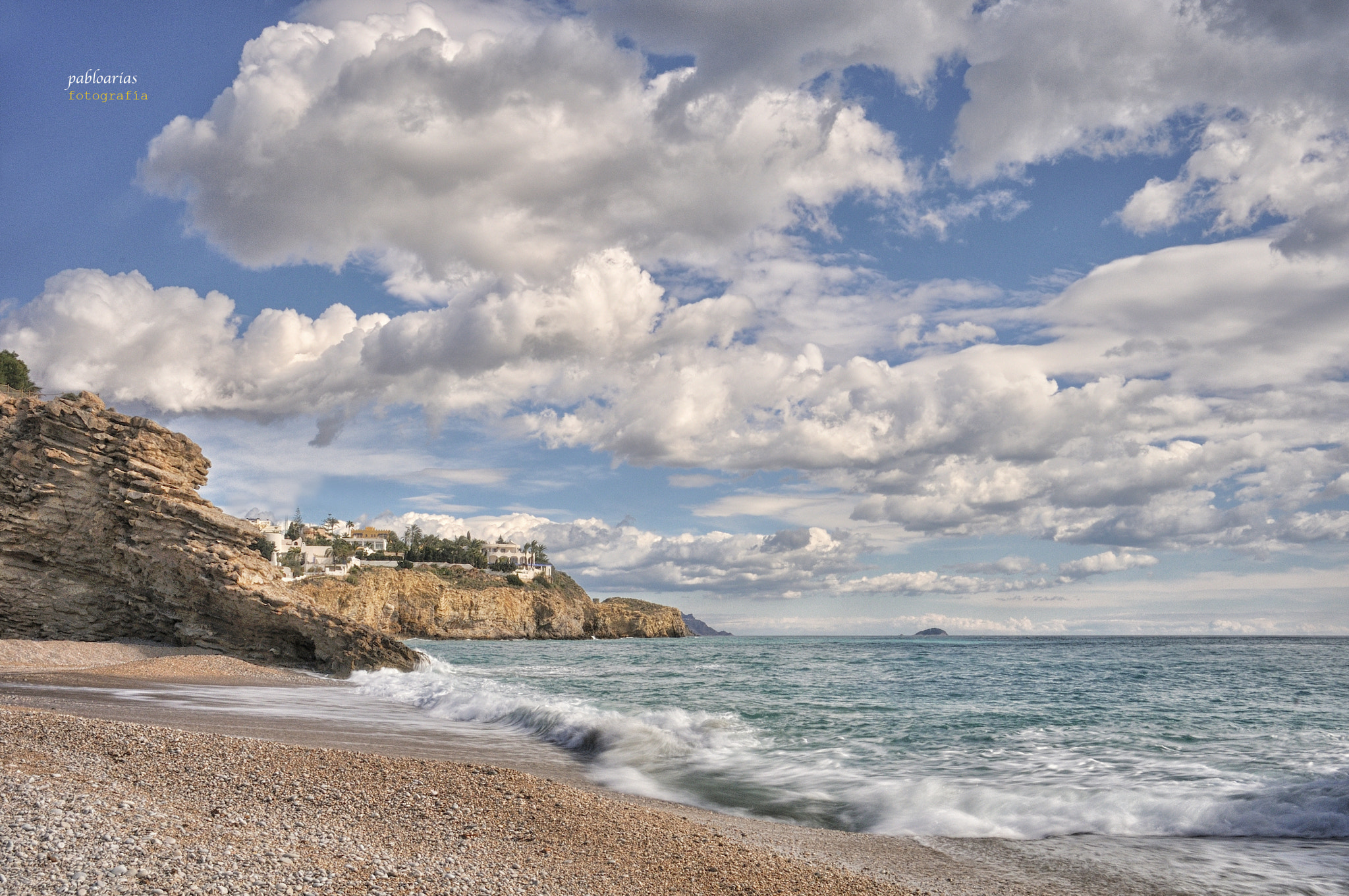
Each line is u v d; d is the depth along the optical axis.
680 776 15.17
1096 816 12.06
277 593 41.50
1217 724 21.95
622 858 8.62
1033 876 9.36
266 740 14.95
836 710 25.66
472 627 171.50
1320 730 20.69
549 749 17.83
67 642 36.78
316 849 7.65
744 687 35.78
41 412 40.06
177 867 6.47
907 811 12.56
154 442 42.00
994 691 33.12
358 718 21.64
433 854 8.03
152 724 16.41
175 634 41.78
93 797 8.09
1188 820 11.80
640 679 40.78
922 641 197.88
